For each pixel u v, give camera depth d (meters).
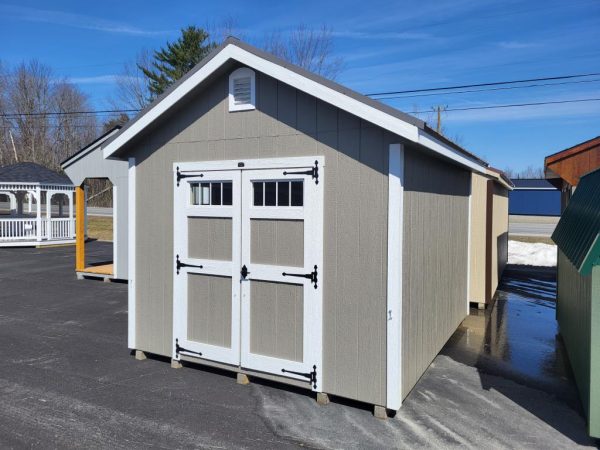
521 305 9.45
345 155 4.70
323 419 4.49
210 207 5.50
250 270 5.22
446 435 4.19
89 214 34.56
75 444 4.00
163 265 5.90
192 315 5.70
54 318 8.25
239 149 5.30
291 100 4.98
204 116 5.54
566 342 6.48
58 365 5.90
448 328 6.86
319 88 4.60
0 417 4.48
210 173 5.48
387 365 4.50
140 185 6.05
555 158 7.05
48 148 47.88
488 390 5.19
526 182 35.72
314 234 4.84
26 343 6.80
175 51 33.59
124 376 5.54
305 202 4.88
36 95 47.56
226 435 4.17
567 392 5.16
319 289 4.83
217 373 5.66
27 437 4.11
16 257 15.94
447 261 6.69
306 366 4.90
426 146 4.54
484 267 9.07
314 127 4.85
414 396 5.02
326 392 4.82
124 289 10.88
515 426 4.37
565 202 9.19
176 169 5.73
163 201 5.88
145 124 5.69
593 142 6.86
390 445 4.01
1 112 46.62
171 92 5.48
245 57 4.99
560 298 7.36
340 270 4.73
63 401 4.84
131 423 4.38
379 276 4.54
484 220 9.02
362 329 4.63
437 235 6.01
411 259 4.91
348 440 4.09
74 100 48.97
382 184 4.52
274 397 4.97
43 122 47.31
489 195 9.03
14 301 9.59
